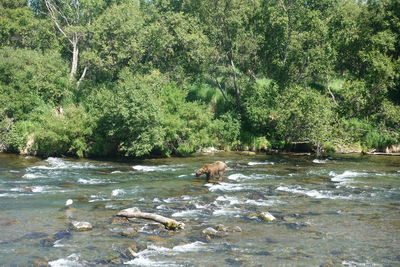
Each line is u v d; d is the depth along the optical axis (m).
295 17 48.41
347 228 17.83
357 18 55.25
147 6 59.69
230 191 24.81
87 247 15.16
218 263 13.88
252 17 51.25
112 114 36.94
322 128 40.47
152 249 15.08
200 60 48.31
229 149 46.22
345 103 45.47
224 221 18.62
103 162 36.34
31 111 43.16
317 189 25.55
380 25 50.72
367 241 16.20
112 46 46.84
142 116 35.88
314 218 19.30
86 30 48.84
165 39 46.78
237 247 15.40
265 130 47.47
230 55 50.47
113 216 19.09
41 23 53.81
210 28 50.03
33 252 14.61
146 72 46.31
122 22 46.31
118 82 43.09
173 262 13.91
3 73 43.34
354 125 46.22
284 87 47.31
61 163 35.09
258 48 50.38
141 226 17.67
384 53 47.44
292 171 32.53
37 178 28.27
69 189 24.94
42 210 20.05
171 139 39.84
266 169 33.47
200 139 41.66
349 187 26.09
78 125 38.53
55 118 39.09
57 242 15.62
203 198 22.86
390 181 28.33
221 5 49.41
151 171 32.00
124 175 30.02
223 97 51.91
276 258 14.38
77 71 54.25
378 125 44.44
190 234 16.77
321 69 47.03
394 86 47.84
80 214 19.44
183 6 56.72
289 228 17.75
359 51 47.94
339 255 14.72
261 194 23.81
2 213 19.41
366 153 44.97
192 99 51.03
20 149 40.06
